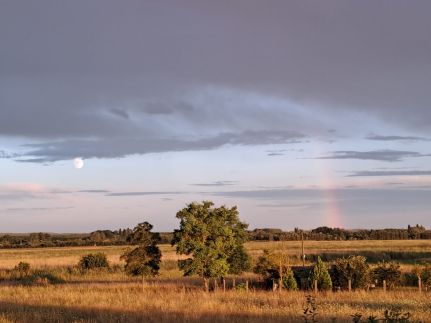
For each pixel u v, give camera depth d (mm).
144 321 21562
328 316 21109
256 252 85938
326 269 36312
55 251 113062
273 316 21500
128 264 37469
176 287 38656
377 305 25531
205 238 36125
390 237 169125
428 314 20891
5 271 58719
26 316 23484
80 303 28047
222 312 23188
